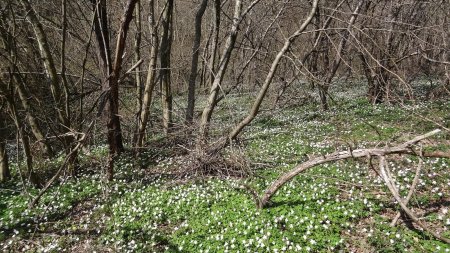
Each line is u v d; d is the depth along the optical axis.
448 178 10.13
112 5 16.67
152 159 15.13
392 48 19.34
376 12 20.16
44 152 15.93
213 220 8.88
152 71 14.16
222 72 13.30
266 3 15.74
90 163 14.61
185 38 33.91
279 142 15.62
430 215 8.15
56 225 9.67
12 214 10.43
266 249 7.50
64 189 11.95
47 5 16.05
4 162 13.70
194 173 12.38
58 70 17.50
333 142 14.33
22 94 13.20
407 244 7.19
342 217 8.38
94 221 9.74
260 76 21.50
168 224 9.27
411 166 11.21
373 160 12.14
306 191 9.86
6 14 12.18
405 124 16.02
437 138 13.51
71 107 15.95
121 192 11.28
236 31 13.15
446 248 6.96
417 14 20.19
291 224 8.12
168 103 17.05
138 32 16.23
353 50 19.12
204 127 12.84
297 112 22.50
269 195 8.95
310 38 19.55
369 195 9.31
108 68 10.48
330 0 16.56
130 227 9.07
